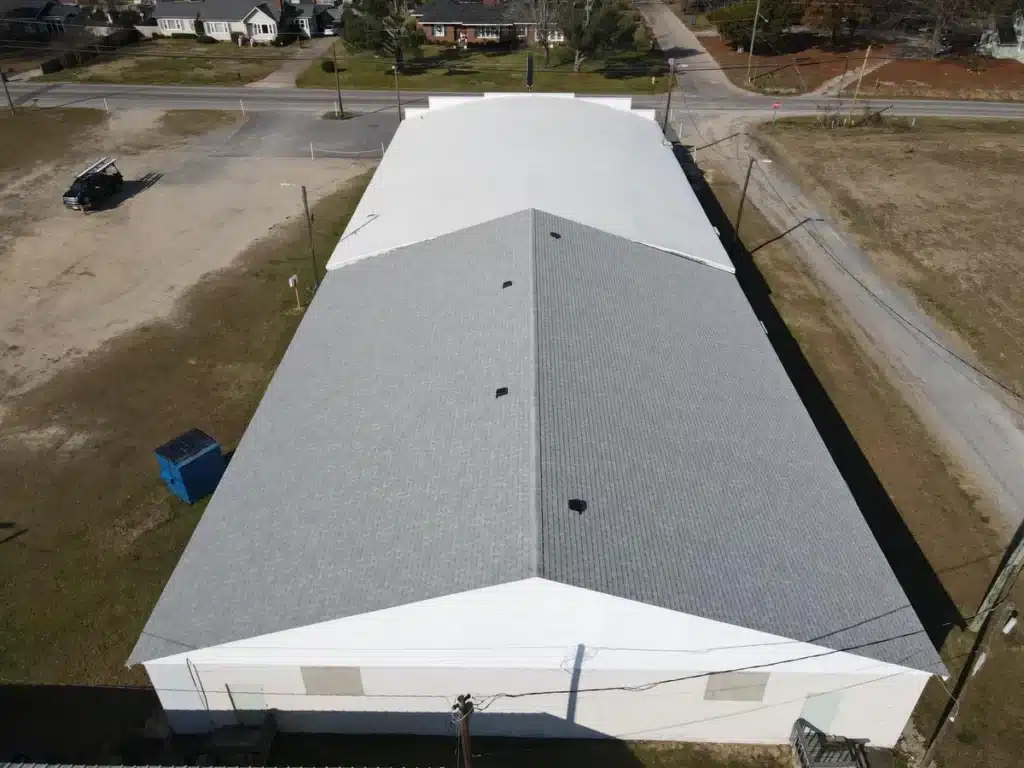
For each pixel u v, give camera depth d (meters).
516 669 13.93
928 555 18.66
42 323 27.23
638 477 15.24
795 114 51.84
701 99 54.75
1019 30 62.97
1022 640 16.64
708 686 14.05
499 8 70.88
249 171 41.34
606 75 59.88
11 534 18.84
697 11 82.94
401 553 13.88
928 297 29.77
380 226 26.98
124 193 38.09
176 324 27.34
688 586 13.25
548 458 14.78
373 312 22.12
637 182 29.73
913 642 13.61
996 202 37.91
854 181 40.50
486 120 35.09
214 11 69.12
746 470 16.58
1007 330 27.78
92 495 20.08
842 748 14.20
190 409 23.23
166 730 14.94
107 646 16.30
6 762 14.04
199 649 13.32
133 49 66.50
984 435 22.75
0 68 58.78
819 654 13.23
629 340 19.62
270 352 25.95
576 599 12.66
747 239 34.16
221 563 14.80
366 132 47.56
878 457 21.73
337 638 13.39
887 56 64.50
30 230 34.00
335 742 15.02
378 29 57.16
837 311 28.75
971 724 15.11
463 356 18.58
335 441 17.38
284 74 59.75
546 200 26.11
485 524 13.76
